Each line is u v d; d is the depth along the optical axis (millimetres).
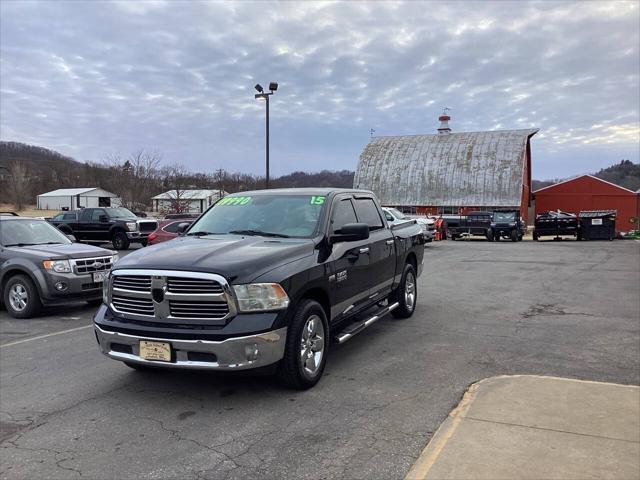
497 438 3617
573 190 50844
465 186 47656
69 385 5148
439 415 4242
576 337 6848
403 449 3652
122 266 4738
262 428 4047
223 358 4262
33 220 10242
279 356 4520
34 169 92000
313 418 4223
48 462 3564
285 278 4609
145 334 4461
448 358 5883
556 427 3785
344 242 5824
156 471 3414
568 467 3207
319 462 3490
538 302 9562
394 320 7996
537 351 6148
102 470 3441
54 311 9398
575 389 4609
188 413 4375
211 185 52812
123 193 46750
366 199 7164
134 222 24094
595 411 4082
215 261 4570
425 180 49625
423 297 10172
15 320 8602
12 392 4984
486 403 4281
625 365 5559
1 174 86062
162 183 49656
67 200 81562
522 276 13602
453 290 11094
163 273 4469
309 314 4871
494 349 6250
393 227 7816
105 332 4676
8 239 9414
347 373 5375
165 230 17172
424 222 26891
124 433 4008
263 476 3326
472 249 25031
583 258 19297
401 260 7707
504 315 8352
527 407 4180
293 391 4848
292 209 5938
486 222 34125
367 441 3789
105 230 24375
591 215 33594
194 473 3381
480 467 3225
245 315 4387
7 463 3559
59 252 8867
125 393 4883
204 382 5137
